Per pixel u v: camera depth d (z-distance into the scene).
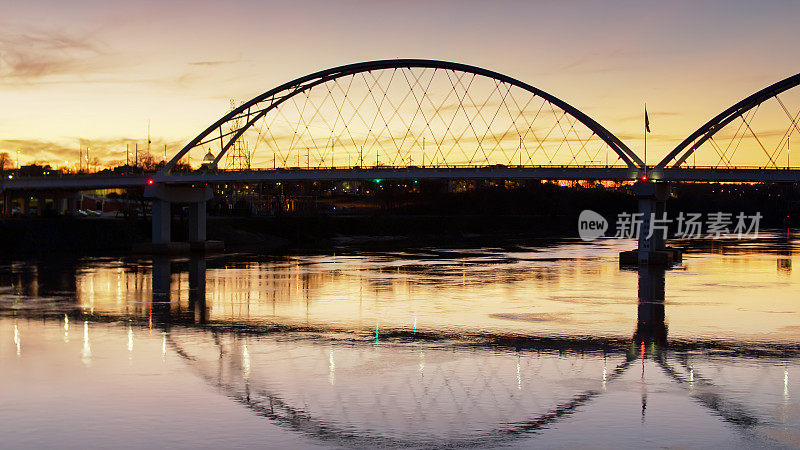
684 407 36.22
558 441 31.95
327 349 48.16
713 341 50.75
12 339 51.16
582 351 47.62
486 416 35.00
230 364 44.19
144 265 105.06
